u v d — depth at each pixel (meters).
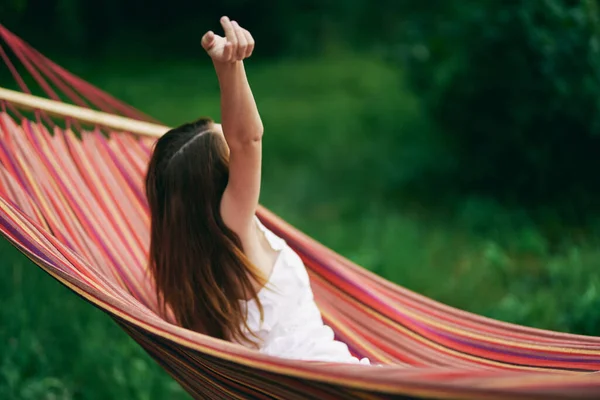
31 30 15.10
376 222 7.25
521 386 1.54
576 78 7.07
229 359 2.09
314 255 3.27
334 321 3.23
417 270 6.05
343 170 9.14
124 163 3.46
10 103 3.30
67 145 3.35
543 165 7.39
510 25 7.13
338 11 19.67
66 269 2.50
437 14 8.80
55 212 3.08
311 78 15.48
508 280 5.90
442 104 7.71
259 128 2.38
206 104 12.19
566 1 7.20
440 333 3.15
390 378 1.72
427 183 8.34
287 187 8.44
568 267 5.82
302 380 1.96
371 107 12.45
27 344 4.25
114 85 13.41
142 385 4.14
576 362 2.82
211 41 2.25
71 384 4.16
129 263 3.15
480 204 7.25
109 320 4.76
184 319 2.71
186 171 2.55
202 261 2.59
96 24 17.05
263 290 2.64
